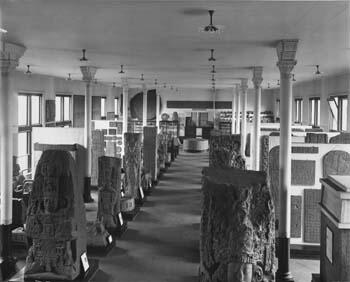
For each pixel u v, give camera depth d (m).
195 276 5.64
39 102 12.51
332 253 3.60
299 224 6.65
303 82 15.05
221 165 7.35
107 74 12.68
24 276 5.20
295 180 6.63
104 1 3.99
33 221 5.12
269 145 7.41
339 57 7.92
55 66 10.02
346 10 4.26
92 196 10.73
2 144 5.88
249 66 9.62
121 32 5.57
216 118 23.17
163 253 6.54
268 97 22.09
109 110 19.97
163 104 23.72
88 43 6.49
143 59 8.54
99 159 7.43
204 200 4.09
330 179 3.84
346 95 10.70
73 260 5.23
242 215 3.91
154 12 4.45
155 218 8.65
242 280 3.87
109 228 7.35
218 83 16.47
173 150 18.12
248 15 4.52
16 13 4.56
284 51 5.89
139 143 9.96
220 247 3.94
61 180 5.10
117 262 6.14
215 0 3.90
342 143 7.00
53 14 4.59
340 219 3.38
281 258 5.68
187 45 6.59
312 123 14.27
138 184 9.88
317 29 5.21
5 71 6.07
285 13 4.41
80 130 10.23
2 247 5.75
